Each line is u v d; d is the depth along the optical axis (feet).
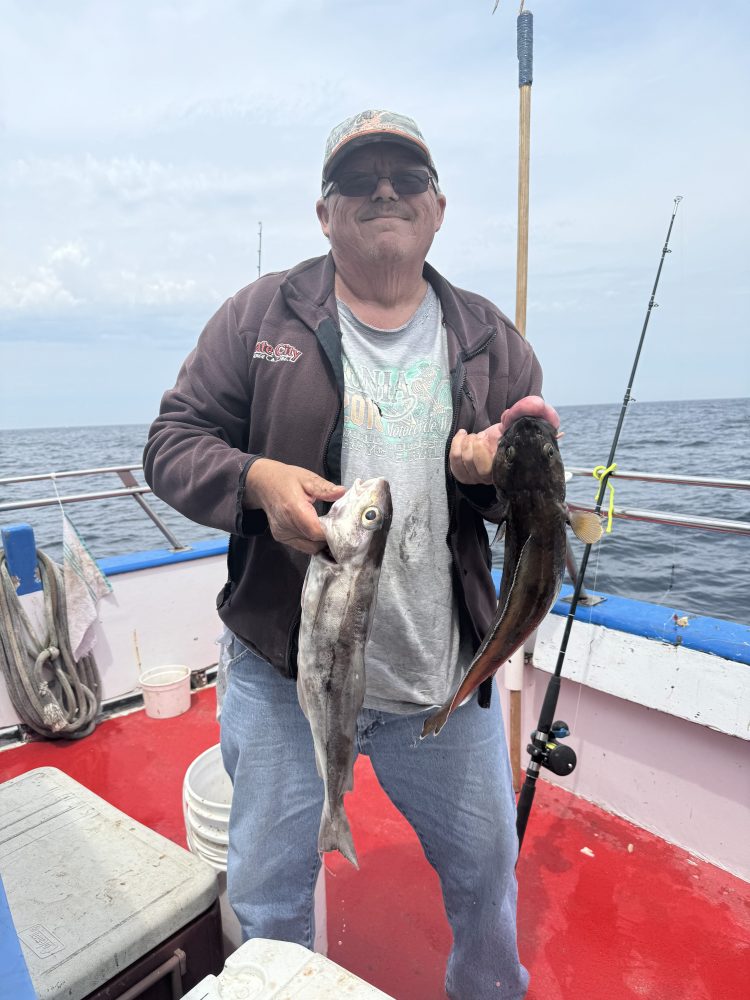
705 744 9.18
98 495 14.21
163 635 15.19
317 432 5.40
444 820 5.93
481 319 5.98
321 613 4.86
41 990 4.94
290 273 5.66
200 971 6.04
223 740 6.33
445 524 5.62
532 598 4.35
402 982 7.83
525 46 8.45
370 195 5.10
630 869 9.34
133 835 6.73
